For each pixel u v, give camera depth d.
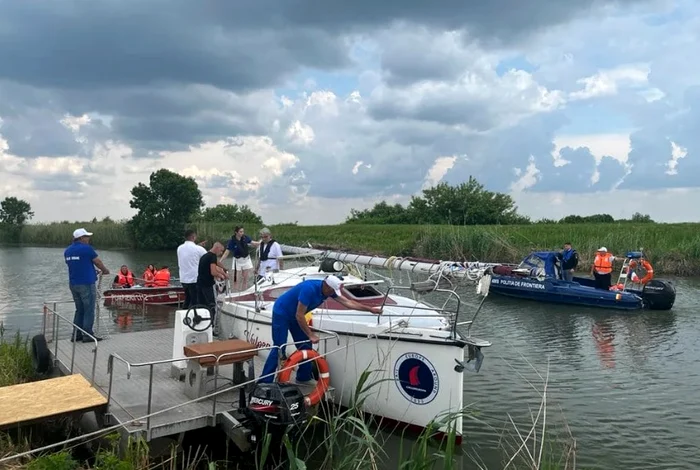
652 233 29.89
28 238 52.38
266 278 9.80
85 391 6.35
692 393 9.01
